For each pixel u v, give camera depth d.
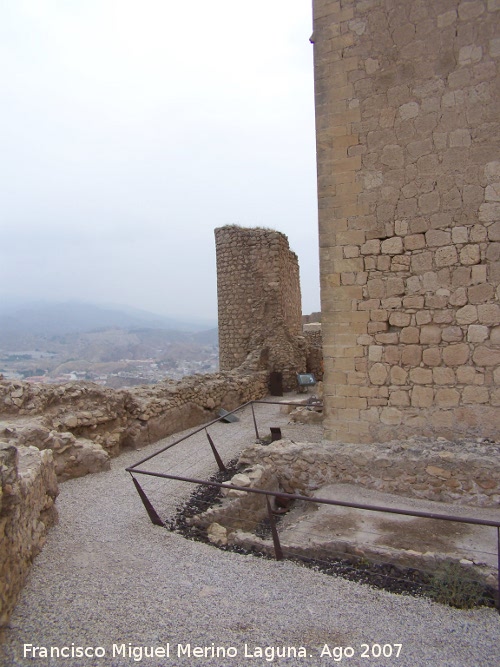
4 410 8.48
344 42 7.77
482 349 7.07
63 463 7.91
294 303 21.64
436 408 7.37
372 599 4.24
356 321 7.87
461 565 4.62
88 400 9.80
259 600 4.21
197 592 4.34
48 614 3.91
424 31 7.25
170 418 11.77
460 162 7.12
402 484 6.84
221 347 20.12
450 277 7.23
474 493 6.39
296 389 19.52
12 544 3.95
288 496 4.96
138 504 6.86
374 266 7.71
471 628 3.79
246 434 11.83
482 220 7.01
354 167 7.79
